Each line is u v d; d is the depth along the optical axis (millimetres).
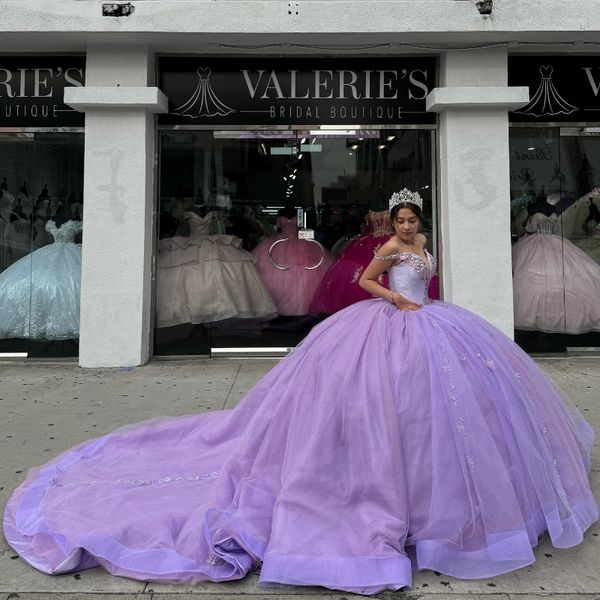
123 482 2850
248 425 2914
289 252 6496
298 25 5754
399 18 5750
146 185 6082
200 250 6473
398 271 2840
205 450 3230
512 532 2193
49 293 6348
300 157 6449
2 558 2369
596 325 6500
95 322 5988
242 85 6367
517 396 2486
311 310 6469
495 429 2375
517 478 2330
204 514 2373
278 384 2818
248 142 6434
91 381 5422
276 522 2246
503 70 6098
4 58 6309
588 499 2518
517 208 6480
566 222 6547
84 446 3422
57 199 6402
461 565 2166
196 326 6441
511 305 6020
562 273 6457
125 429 3611
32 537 2457
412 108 6363
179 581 2160
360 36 5855
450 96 5898
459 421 2307
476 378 2449
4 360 6324
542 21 5746
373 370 2479
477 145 6062
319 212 6469
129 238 5996
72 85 6320
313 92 6391
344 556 2131
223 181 6438
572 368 5875
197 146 6406
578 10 5754
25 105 6336
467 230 6035
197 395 4930
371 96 6371
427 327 2598
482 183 6051
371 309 2803
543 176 6492
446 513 2205
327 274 6441
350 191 6445
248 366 6082
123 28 5707
